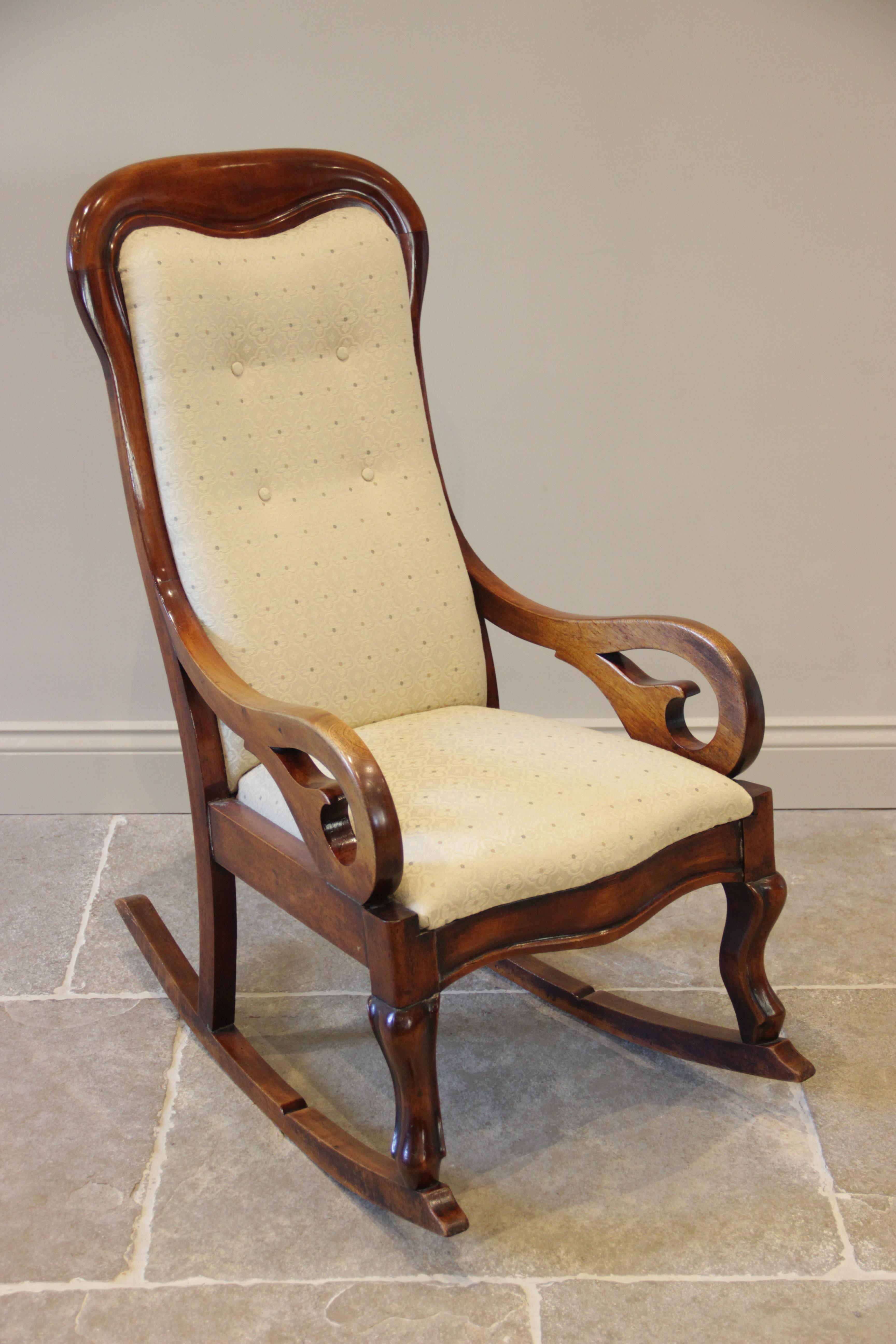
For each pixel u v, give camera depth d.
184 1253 1.22
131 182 1.37
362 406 1.53
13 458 2.08
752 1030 1.42
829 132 1.97
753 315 2.05
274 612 1.42
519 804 1.22
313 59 1.93
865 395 2.09
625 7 1.91
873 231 2.01
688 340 2.06
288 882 1.26
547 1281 1.18
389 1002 1.11
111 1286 1.18
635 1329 1.12
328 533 1.49
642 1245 1.22
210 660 1.32
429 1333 1.12
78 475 2.09
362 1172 1.25
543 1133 1.39
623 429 2.11
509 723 1.47
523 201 1.99
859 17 1.92
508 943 1.17
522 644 2.21
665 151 1.97
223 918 1.48
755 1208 1.27
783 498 2.14
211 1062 1.54
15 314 2.01
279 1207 1.28
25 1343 1.11
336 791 1.16
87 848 2.13
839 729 2.24
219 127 1.96
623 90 1.95
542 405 2.09
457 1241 1.23
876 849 2.11
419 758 1.35
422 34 1.92
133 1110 1.44
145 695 2.22
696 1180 1.31
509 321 2.05
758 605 2.20
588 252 2.02
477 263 2.02
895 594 2.19
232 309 1.43
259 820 1.35
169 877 2.02
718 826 1.32
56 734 2.23
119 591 2.16
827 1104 1.43
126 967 1.76
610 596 2.20
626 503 2.14
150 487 1.40
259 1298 1.16
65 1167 1.34
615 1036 1.58
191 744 1.41
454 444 2.11
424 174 1.98
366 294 1.52
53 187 1.97
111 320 1.37
